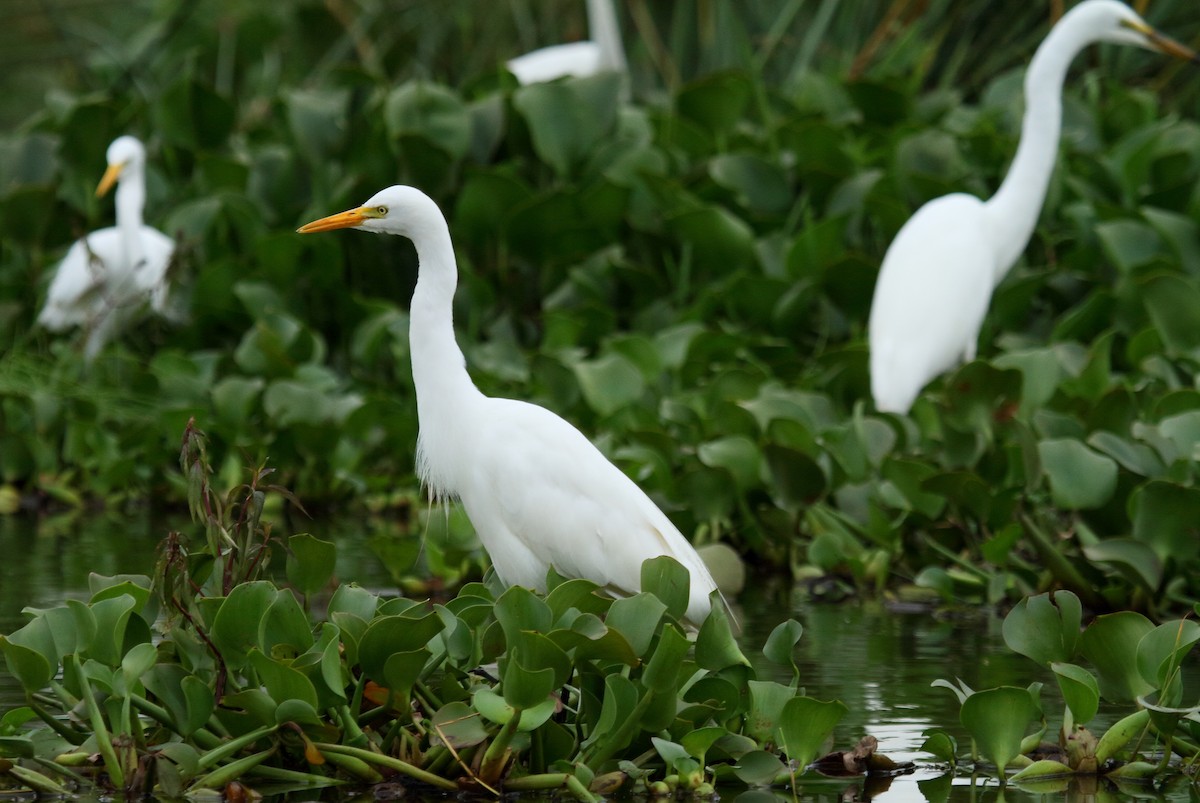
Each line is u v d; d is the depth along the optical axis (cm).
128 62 2169
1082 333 1380
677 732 634
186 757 592
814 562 1004
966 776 635
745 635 871
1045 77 1291
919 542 1028
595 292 1499
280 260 1486
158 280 1504
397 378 1463
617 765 619
